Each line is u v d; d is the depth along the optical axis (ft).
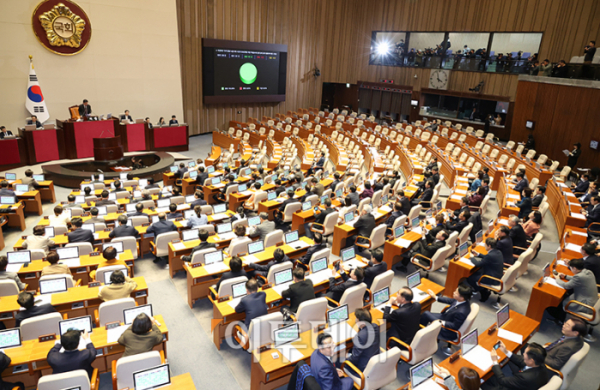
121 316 20.35
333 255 34.65
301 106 110.42
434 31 96.63
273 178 50.19
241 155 70.28
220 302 22.49
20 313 19.71
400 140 81.41
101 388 19.35
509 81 85.56
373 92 110.93
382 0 103.71
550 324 25.86
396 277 31.14
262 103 101.30
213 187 47.62
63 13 62.64
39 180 45.93
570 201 40.83
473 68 90.63
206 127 90.38
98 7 66.23
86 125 60.49
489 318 26.07
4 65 59.72
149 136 68.85
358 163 60.54
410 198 44.50
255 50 90.58
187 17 79.56
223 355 22.41
